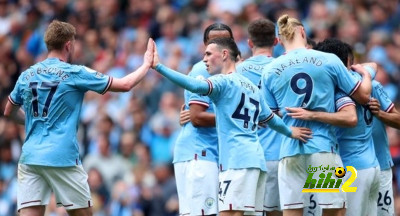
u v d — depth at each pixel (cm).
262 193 2583
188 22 5588
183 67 5150
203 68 2722
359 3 5362
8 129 4812
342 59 2706
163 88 4975
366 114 2709
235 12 5594
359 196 2688
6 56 5906
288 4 5509
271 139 2761
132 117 4812
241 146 2520
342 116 2569
